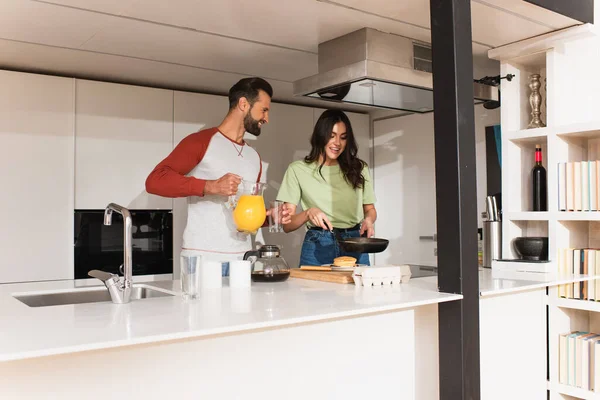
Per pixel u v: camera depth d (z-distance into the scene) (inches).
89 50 112.9
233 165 101.2
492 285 78.5
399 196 167.8
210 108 145.2
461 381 68.4
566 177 95.0
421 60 107.5
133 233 134.3
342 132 108.0
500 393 83.4
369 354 69.5
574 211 94.2
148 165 135.5
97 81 129.1
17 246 119.8
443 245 70.8
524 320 88.7
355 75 97.3
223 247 98.2
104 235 130.1
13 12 91.1
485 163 140.5
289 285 79.3
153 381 52.5
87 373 48.9
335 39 105.8
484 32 97.8
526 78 108.5
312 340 64.0
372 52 100.4
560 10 87.4
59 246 124.2
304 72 131.8
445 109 70.7
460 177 69.3
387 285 78.0
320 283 81.9
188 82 140.7
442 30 71.2
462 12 71.1
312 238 108.8
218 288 75.9
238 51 114.5
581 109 97.8
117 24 97.3
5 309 59.4
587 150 102.6
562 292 92.2
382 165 173.5
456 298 68.2
